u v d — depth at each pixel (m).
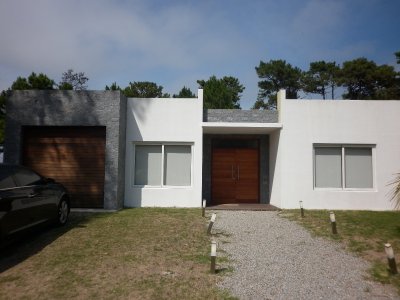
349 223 9.27
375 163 12.11
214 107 30.52
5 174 6.57
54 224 8.44
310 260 6.29
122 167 11.77
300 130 12.08
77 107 11.38
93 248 6.77
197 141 12.13
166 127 12.16
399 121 12.13
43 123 11.35
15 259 6.12
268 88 42.00
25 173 7.36
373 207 11.95
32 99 11.41
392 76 35.59
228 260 6.20
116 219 9.53
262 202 13.58
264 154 13.75
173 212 10.82
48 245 6.96
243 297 4.68
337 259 6.36
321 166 12.25
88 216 9.98
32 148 11.60
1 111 17.73
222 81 35.03
